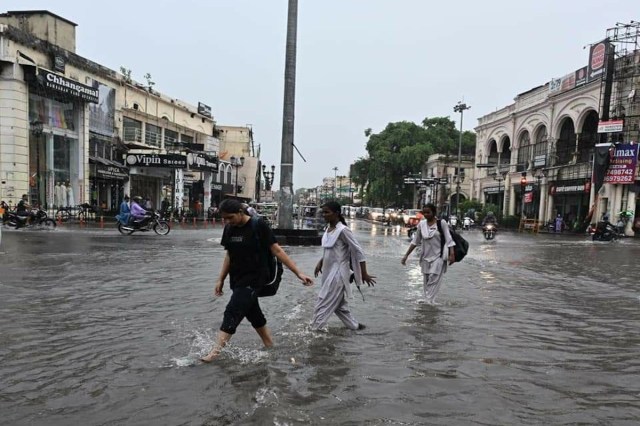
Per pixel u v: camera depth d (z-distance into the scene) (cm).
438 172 6184
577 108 3584
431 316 634
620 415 337
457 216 4109
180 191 3544
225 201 446
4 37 2241
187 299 690
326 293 541
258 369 407
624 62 3084
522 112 4406
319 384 378
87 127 2808
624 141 3055
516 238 2812
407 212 4034
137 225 1941
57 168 2625
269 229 454
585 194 3578
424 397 359
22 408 327
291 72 1672
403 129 6191
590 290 904
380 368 420
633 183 2991
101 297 695
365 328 561
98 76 2997
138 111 3444
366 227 3731
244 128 5878
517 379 404
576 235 3291
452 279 986
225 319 440
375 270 1086
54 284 786
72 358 430
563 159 3881
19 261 1047
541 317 652
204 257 1200
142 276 888
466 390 375
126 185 3372
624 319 654
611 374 425
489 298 783
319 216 2606
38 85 2370
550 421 325
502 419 326
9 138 2270
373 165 6200
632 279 1073
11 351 447
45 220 2069
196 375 390
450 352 475
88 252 1251
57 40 2748
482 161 5325
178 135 4088
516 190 4544
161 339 491
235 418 315
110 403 335
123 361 423
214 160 3850
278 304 679
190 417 315
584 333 570
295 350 464
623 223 2959
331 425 309
